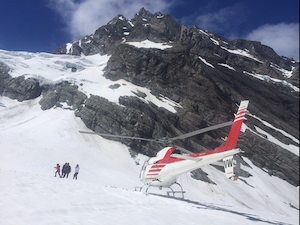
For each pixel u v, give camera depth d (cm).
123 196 2216
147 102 8675
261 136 10681
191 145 8369
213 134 9569
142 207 1884
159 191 4862
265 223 2389
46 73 12038
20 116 9169
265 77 17112
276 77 17862
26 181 1998
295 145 11419
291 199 8244
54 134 6894
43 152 5788
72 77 10244
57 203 1512
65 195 1764
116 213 1548
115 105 7719
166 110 8800
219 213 2323
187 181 6425
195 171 6825
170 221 1602
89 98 8000
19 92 10262
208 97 10250
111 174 5656
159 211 1858
